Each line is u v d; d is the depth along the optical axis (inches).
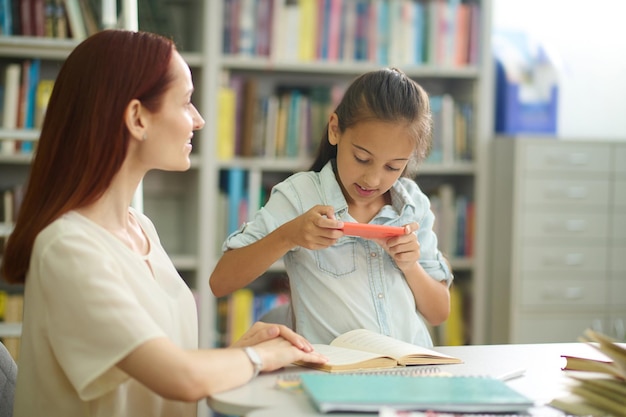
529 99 127.9
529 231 123.4
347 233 56.1
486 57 126.8
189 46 126.6
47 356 47.0
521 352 56.5
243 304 121.5
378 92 57.7
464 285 131.7
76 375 44.0
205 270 119.3
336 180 63.1
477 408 40.7
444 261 66.2
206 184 119.0
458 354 55.6
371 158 57.9
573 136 138.0
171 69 49.1
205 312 119.2
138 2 116.8
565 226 124.2
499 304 127.0
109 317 43.8
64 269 44.8
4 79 115.3
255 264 59.3
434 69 125.5
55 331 44.9
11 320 105.9
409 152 58.4
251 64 120.5
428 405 40.4
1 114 111.3
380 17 124.7
